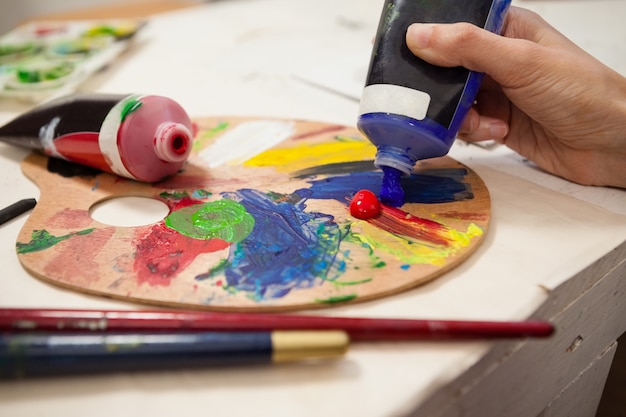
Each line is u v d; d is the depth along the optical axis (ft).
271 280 1.48
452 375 1.26
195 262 1.55
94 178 2.07
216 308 1.39
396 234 1.67
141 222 1.82
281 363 1.26
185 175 2.06
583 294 1.68
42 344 1.18
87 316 1.26
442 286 1.51
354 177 2.00
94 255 1.60
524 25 2.02
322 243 1.62
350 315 1.40
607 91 1.82
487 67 1.73
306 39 3.75
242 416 1.15
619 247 1.72
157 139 1.89
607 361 2.13
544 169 2.15
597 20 3.86
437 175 2.00
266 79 3.10
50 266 1.56
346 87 2.93
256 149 2.24
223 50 3.60
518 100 1.91
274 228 1.70
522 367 1.58
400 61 1.69
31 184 2.07
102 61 3.25
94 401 1.18
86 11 4.86
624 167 1.95
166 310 1.41
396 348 1.31
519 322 1.30
